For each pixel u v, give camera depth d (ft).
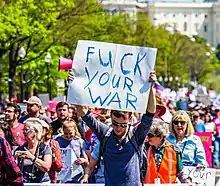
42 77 209.56
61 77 207.72
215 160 106.73
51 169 47.14
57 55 200.34
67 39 191.62
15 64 183.42
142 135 36.86
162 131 44.06
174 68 421.59
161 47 381.19
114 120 36.58
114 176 36.73
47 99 116.47
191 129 50.67
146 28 326.03
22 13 149.28
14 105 55.98
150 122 36.81
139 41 318.65
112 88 36.94
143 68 36.81
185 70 450.71
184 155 50.16
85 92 36.94
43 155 44.32
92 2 181.16
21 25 148.25
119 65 36.94
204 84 528.22
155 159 44.50
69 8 170.40
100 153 37.99
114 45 37.06
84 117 37.52
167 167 44.50
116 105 36.68
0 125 54.95
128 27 274.77
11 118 55.62
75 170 52.90
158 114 45.98
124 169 36.58
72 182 52.70
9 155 36.37
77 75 37.14
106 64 37.04
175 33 440.45
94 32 193.88
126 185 36.58
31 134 44.19
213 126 105.60
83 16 186.09
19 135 55.62
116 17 200.13
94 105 36.91
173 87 423.64
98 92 36.96
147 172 44.39
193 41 473.67
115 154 36.68
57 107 59.67
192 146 50.44
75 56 37.09
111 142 36.91
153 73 36.70
